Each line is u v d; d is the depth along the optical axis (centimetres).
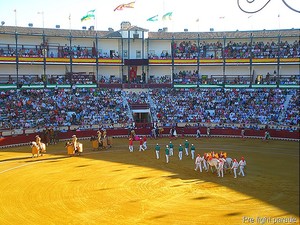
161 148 4625
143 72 7388
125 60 6994
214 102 6494
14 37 6756
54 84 6469
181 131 5800
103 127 5788
